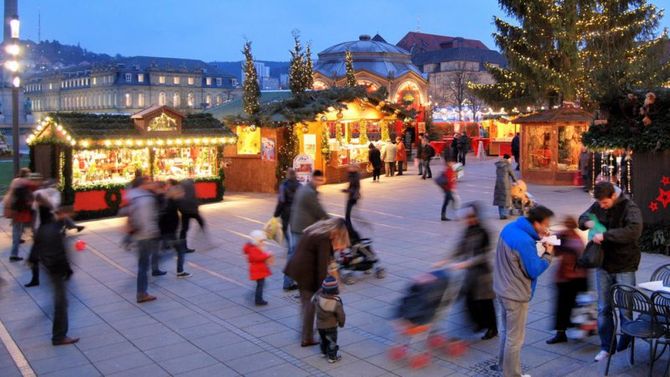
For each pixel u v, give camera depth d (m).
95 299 10.10
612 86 13.01
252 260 9.49
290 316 9.06
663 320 6.48
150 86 113.56
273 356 7.56
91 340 8.26
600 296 7.12
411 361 7.23
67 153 17.66
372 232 15.08
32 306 9.86
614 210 7.02
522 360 7.18
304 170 20.19
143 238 9.89
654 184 12.05
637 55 29.86
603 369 6.73
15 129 19.22
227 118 23.56
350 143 28.28
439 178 16.64
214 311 9.36
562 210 17.42
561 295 7.54
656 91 12.20
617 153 13.34
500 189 16.36
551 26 29.91
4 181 29.61
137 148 19.14
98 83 116.88
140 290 9.88
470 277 7.75
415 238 14.33
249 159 24.00
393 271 11.38
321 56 51.09
